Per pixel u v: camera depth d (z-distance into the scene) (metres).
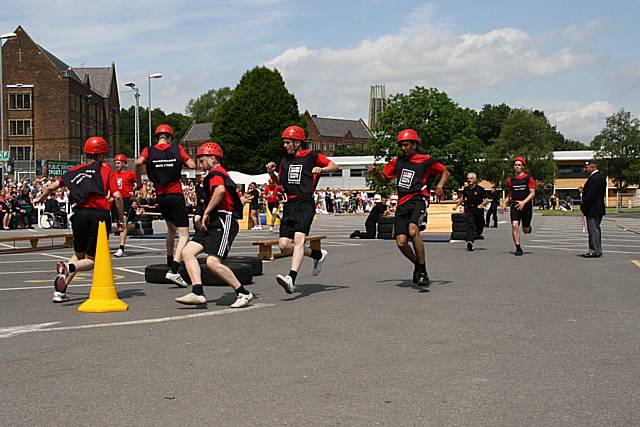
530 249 17.11
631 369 5.33
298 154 9.02
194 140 134.62
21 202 29.36
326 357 5.67
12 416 4.23
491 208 30.27
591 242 14.86
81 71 96.25
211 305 8.34
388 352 5.85
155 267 10.62
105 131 93.50
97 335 6.55
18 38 75.94
